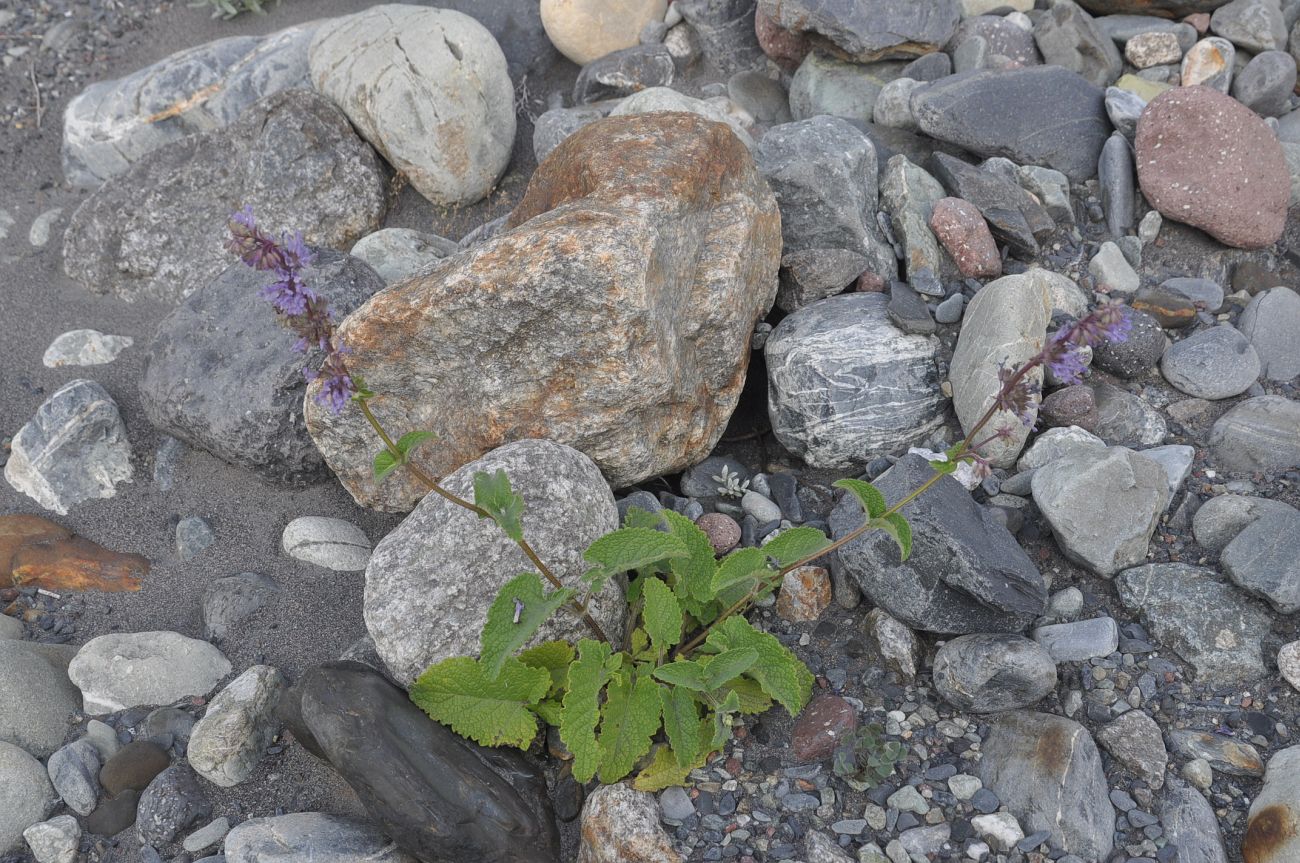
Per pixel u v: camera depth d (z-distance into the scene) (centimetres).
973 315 106
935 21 125
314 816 93
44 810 96
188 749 95
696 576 95
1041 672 92
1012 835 89
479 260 96
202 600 106
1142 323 107
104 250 128
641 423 102
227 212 128
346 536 107
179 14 154
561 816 93
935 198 117
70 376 122
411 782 88
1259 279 113
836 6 124
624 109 123
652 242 97
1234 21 125
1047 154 119
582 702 89
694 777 92
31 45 152
